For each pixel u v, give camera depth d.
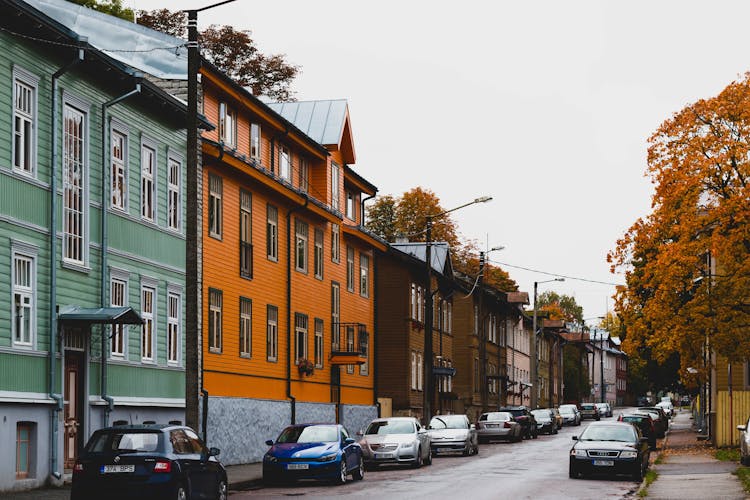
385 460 33.78
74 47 24.06
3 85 22.03
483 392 61.75
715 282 39.69
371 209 80.19
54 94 24.09
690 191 39.19
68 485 23.70
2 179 21.91
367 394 52.53
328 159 46.84
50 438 23.27
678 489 25.11
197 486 18.62
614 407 171.75
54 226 23.84
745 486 25.23
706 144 39.03
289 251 41.97
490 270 95.94
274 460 27.22
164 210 30.75
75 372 24.98
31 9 22.06
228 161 34.34
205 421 32.75
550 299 166.62
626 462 28.89
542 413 68.75
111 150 27.38
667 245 39.38
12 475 21.67
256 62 57.41
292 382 41.91
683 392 83.44
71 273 24.88
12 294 22.20
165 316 30.47
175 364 31.03
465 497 23.25
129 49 33.59
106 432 18.02
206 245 33.59
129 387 27.83
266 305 39.28
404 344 56.66
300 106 49.34
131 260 28.27
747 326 39.06
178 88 33.16
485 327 79.69
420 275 60.25
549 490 25.34
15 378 22.14
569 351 125.69
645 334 42.22
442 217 78.62
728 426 43.69
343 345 48.84
